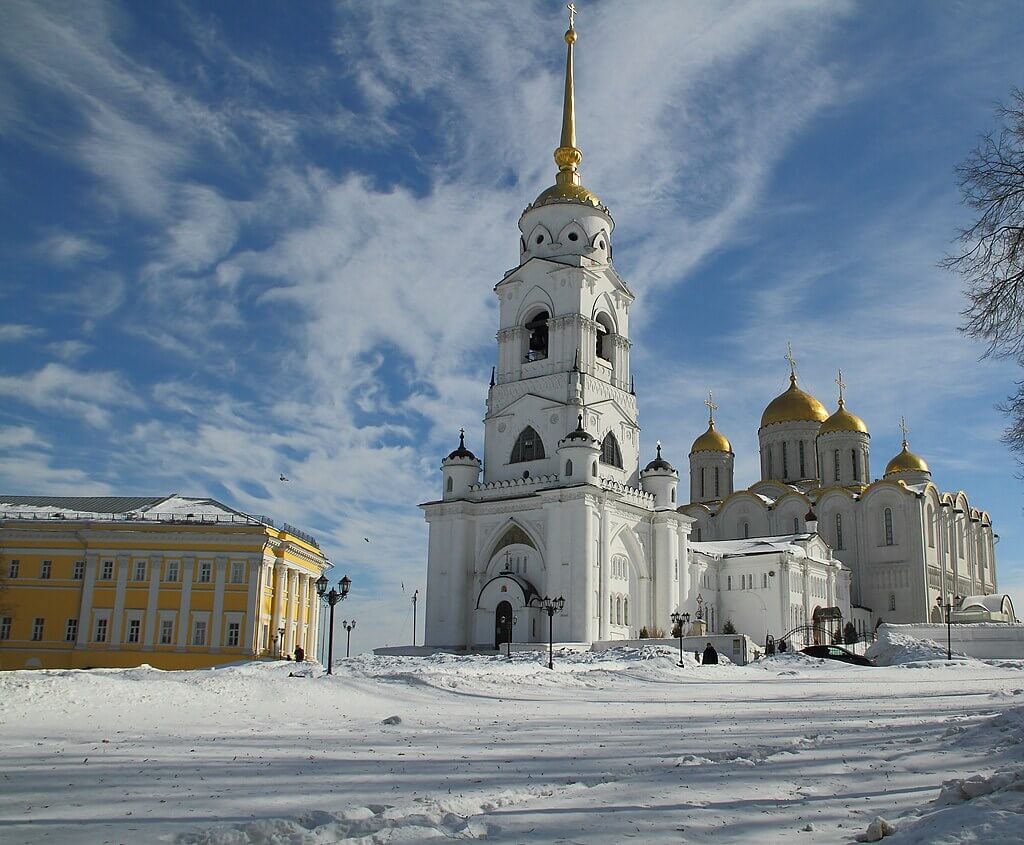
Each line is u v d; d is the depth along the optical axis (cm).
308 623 9712
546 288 9188
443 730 2444
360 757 1872
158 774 1614
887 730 2345
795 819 1237
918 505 11462
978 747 1819
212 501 9119
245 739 2164
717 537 12581
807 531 11512
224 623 8162
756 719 2800
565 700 3612
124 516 8675
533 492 8338
